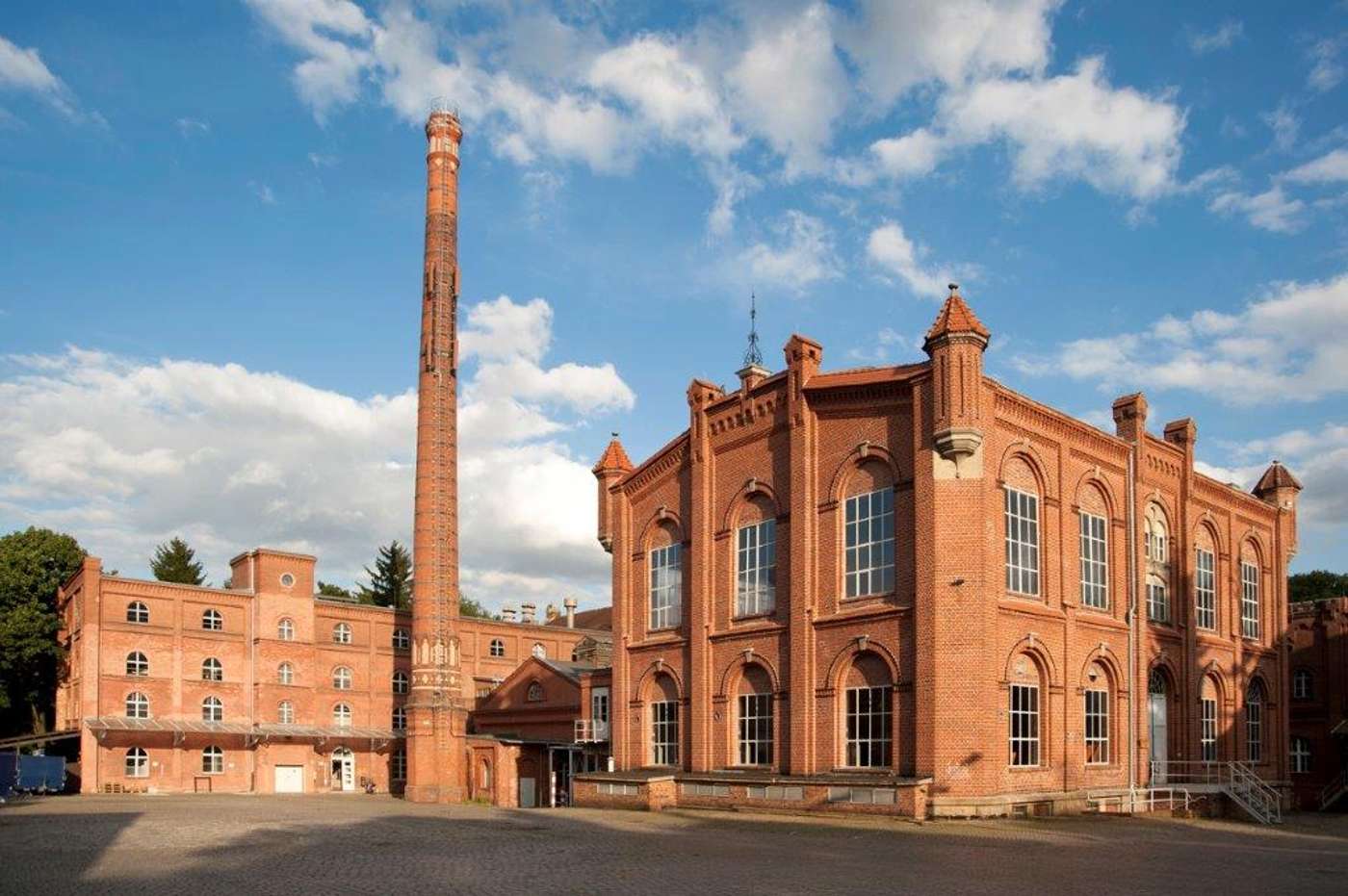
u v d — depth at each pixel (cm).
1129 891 2023
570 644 9938
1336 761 6519
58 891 1956
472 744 6819
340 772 8488
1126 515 4562
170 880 2114
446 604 6950
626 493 5234
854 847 2789
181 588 7912
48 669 8375
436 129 7525
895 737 3772
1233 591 5338
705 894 1923
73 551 8681
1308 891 2077
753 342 4816
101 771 7362
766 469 4431
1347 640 6531
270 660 8238
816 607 4125
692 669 4628
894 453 3938
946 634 3659
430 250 7381
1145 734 4419
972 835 3117
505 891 1947
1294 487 5900
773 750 4253
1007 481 3947
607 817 3894
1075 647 4122
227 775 7950
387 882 2080
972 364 3722
